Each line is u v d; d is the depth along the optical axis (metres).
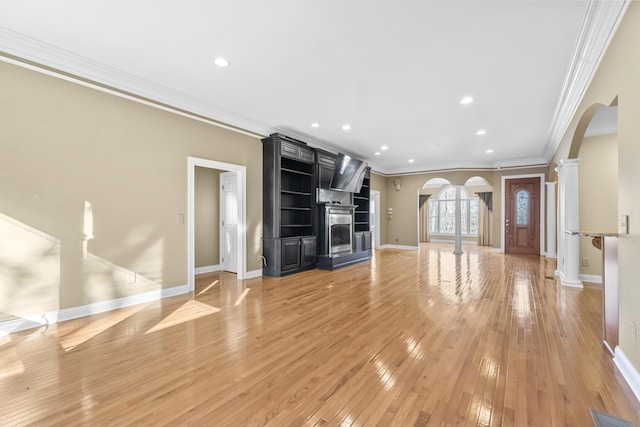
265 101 3.96
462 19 2.28
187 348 2.37
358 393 1.78
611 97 2.23
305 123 4.87
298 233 5.98
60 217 2.91
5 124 2.60
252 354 2.27
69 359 2.18
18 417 1.55
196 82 3.42
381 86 3.47
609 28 2.13
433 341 2.50
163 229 3.74
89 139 3.09
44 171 2.81
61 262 2.92
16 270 2.66
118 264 3.33
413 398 1.72
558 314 3.18
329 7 2.17
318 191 5.94
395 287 4.38
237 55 2.84
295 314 3.18
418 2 2.11
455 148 6.59
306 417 1.56
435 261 6.85
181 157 3.92
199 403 1.68
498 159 7.89
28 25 2.39
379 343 2.47
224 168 4.48
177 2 2.12
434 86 3.46
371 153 7.17
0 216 2.58
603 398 1.72
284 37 2.54
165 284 3.77
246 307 3.42
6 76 2.60
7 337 2.54
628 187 1.92
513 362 2.14
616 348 2.11
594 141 4.88
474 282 4.70
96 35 2.53
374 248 9.32
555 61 2.87
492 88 3.49
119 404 1.67
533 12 2.19
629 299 1.92
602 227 4.81
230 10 2.21
